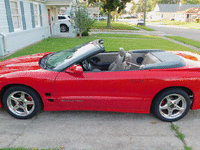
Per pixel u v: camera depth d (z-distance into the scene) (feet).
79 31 51.44
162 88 10.44
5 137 9.60
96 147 8.99
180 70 10.57
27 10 36.01
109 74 10.48
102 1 104.42
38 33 42.37
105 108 11.18
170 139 9.71
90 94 10.61
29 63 12.10
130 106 11.01
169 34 74.79
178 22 198.39
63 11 101.35
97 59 14.32
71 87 10.44
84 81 10.32
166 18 264.93
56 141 9.36
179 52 14.17
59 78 10.37
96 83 10.34
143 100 10.77
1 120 11.14
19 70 11.00
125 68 11.50
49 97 10.74
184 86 10.47
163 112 11.55
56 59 11.90
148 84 10.35
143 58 14.02
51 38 48.55
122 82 10.32
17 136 9.70
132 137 9.81
